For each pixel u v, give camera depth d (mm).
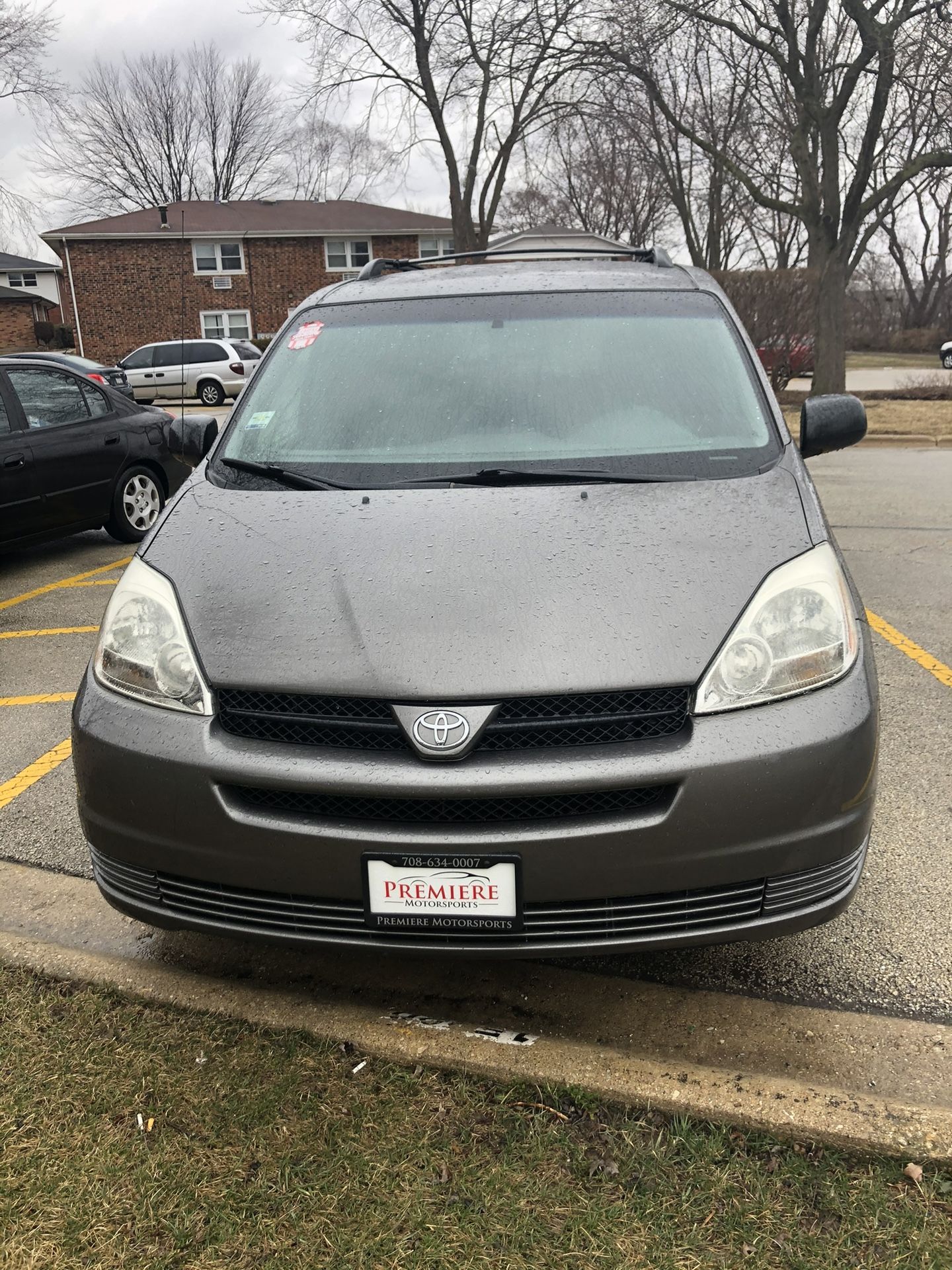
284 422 2879
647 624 2002
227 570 2252
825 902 2033
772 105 23469
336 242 34719
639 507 2344
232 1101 2021
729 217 33656
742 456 2590
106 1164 1868
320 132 37000
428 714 1901
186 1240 1712
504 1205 1758
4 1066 2129
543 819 1902
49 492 6711
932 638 4949
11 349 34500
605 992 2375
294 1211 1762
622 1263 1641
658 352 2951
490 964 2504
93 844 2174
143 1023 2271
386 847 1888
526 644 1969
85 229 33219
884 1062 2102
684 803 1875
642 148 25391
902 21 15812
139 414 7691
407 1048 2141
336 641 2023
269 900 2012
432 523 2318
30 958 2488
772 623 2025
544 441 2660
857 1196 1749
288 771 1920
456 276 3445
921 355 41938
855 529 7590
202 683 2041
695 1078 2012
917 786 3359
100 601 6105
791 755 1911
